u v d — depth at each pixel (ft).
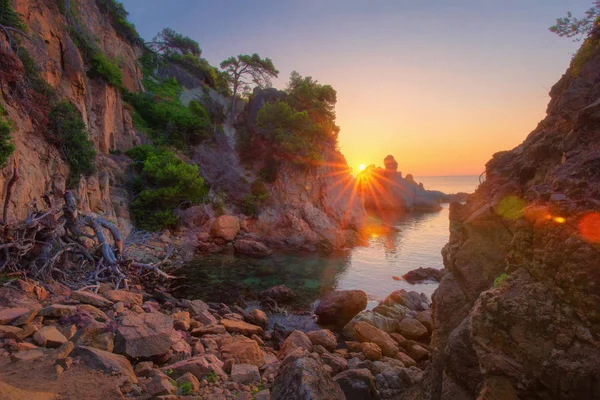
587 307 15.70
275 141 161.38
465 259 29.27
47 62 89.92
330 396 22.27
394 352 48.26
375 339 49.88
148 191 115.14
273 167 159.53
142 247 98.78
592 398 15.03
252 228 136.26
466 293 28.96
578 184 18.76
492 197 30.96
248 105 203.92
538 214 19.17
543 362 16.89
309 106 183.93
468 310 28.27
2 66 64.59
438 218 248.32
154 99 175.32
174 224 118.83
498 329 19.04
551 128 28.73
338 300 62.75
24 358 27.14
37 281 47.24
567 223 17.22
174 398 25.61
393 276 94.68
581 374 15.25
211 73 239.91
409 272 94.48
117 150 129.59
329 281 88.48
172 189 116.47
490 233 28.78
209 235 122.01
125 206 111.14
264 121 165.07
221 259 105.29
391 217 256.11
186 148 159.74
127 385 25.89
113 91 134.21
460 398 24.30
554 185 20.48
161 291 68.80
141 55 209.97
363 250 130.31
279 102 164.04
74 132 82.79
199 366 30.68
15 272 46.70
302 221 137.90
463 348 24.34
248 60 203.62
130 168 126.82
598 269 15.47
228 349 37.58
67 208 60.64
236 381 30.50
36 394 21.75
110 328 33.96
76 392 23.73
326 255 119.85
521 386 17.83
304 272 96.12
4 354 27.73
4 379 23.89
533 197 22.75
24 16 82.94
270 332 54.54
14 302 38.27
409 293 69.36
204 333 43.98
